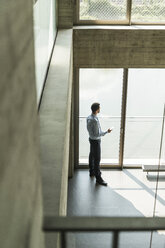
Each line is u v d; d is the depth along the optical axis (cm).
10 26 60
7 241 58
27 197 78
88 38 678
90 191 743
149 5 698
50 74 414
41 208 109
